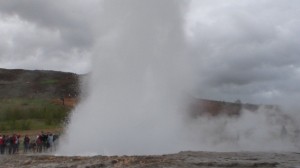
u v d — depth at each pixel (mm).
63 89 91750
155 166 13375
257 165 14156
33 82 102062
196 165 13859
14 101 60750
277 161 15266
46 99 67875
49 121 47844
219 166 13875
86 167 13570
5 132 41469
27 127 44562
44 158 17000
